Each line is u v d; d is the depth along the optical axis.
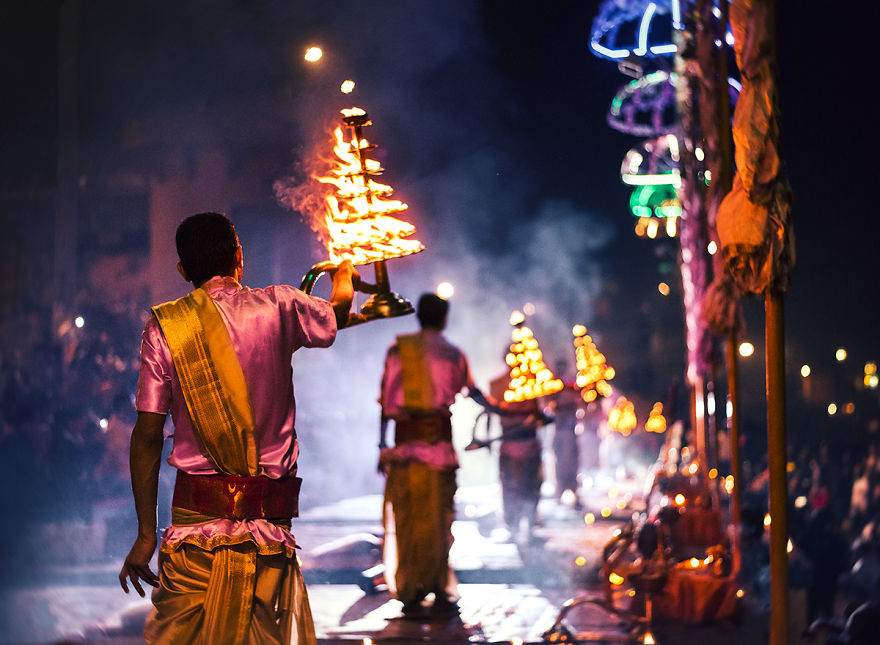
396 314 4.28
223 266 4.02
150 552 3.82
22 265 18.03
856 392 23.22
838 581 8.12
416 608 8.60
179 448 3.83
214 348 3.79
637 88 14.84
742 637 7.29
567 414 19.20
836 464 12.04
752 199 4.80
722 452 11.43
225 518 3.78
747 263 4.80
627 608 8.48
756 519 8.45
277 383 3.88
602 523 15.88
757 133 4.77
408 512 8.57
